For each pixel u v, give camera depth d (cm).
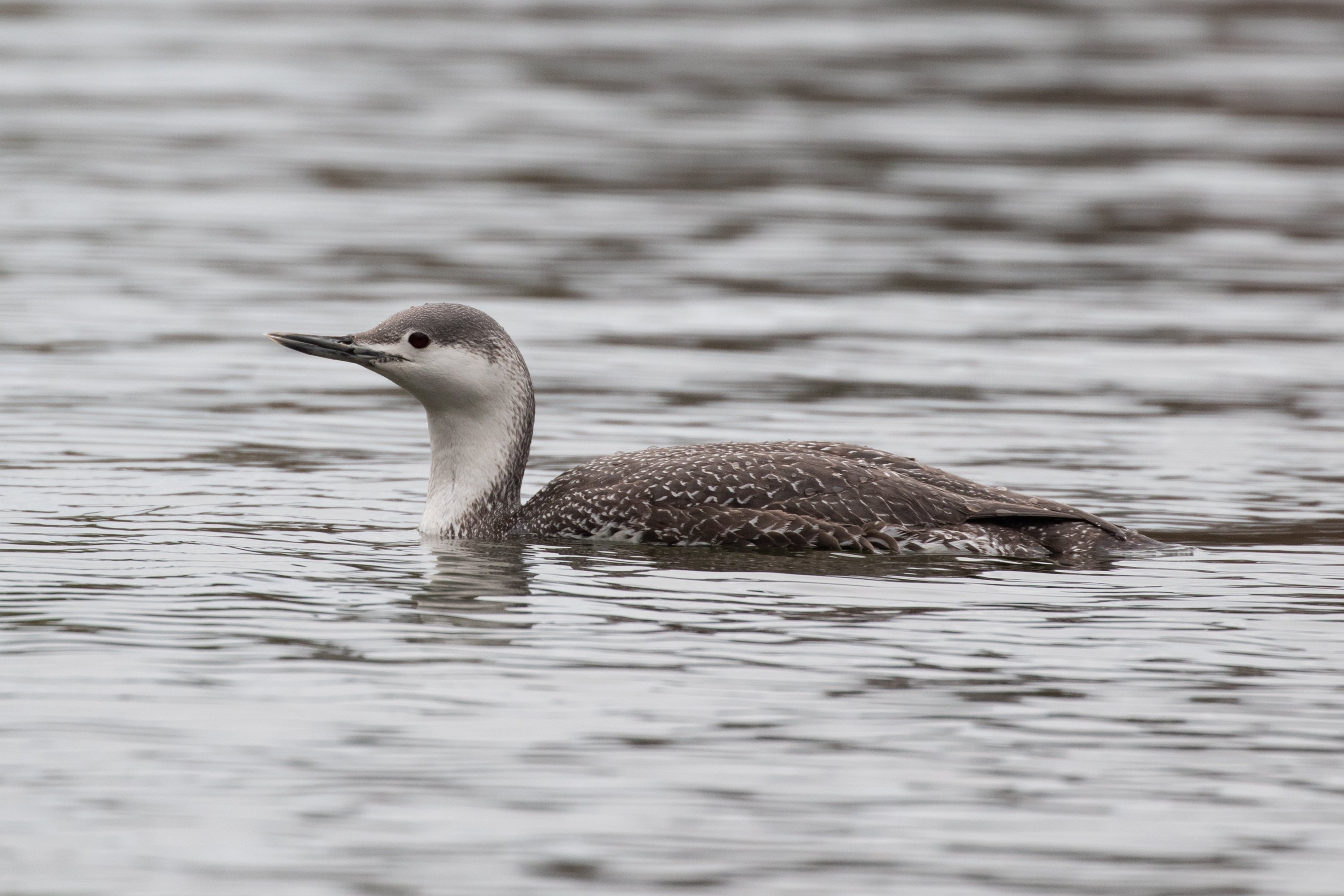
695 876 661
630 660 902
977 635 952
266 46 4025
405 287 2181
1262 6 4656
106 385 1686
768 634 951
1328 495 1338
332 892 645
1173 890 656
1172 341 1955
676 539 1168
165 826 696
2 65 3722
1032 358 1866
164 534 1166
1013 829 704
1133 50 4109
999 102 3562
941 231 2577
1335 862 679
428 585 1050
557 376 1769
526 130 3241
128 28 4219
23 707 815
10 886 648
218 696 835
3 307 2012
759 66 3869
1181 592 1050
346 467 1411
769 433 1551
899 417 1612
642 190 2811
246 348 1872
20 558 1084
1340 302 2167
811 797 730
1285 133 3341
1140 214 2705
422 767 754
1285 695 859
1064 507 1162
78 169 2845
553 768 756
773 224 2600
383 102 3472
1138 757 777
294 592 1026
